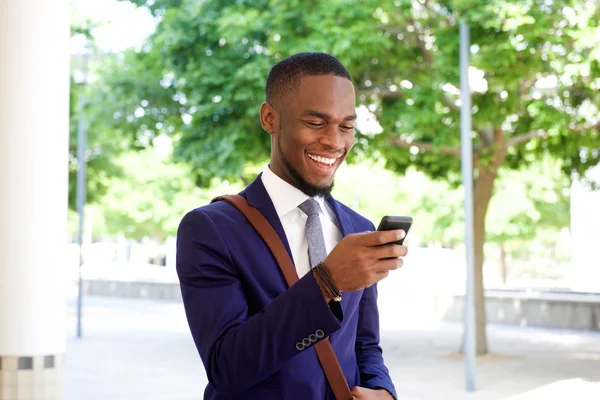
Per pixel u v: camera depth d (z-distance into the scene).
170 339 16.39
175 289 28.86
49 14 4.14
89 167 18.81
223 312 1.87
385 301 21.78
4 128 4.06
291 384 1.92
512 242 30.50
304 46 10.88
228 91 11.62
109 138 17.84
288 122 1.99
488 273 35.12
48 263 4.10
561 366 12.19
